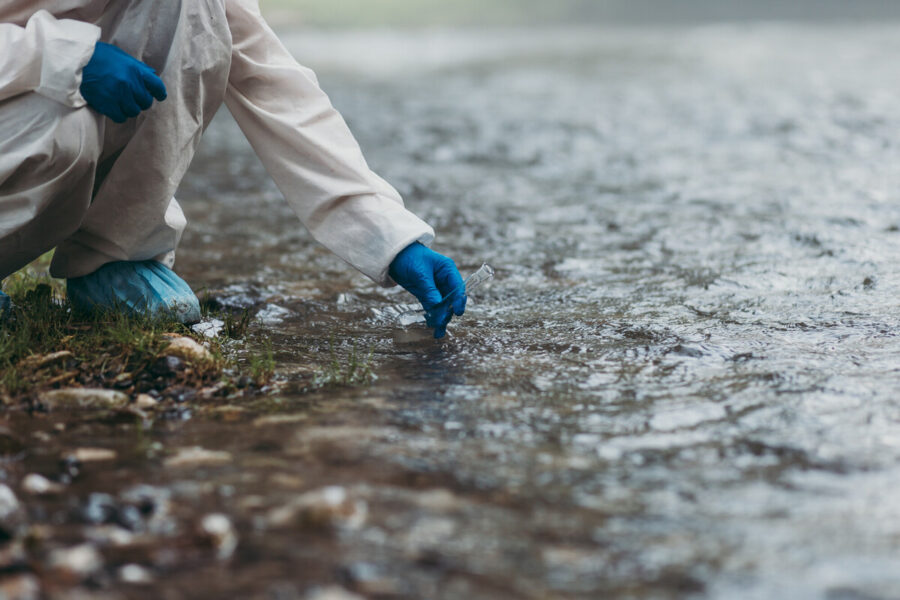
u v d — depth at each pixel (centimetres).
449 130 1025
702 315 380
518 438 258
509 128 1030
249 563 192
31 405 289
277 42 366
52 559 189
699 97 1219
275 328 380
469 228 585
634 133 973
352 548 197
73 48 306
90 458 246
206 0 335
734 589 181
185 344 319
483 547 198
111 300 365
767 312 379
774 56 1777
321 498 209
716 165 780
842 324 358
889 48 1867
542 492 223
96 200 350
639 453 246
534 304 410
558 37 2916
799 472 232
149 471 237
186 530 204
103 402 290
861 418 264
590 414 275
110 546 199
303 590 181
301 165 356
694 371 311
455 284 349
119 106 317
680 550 196
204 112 354
